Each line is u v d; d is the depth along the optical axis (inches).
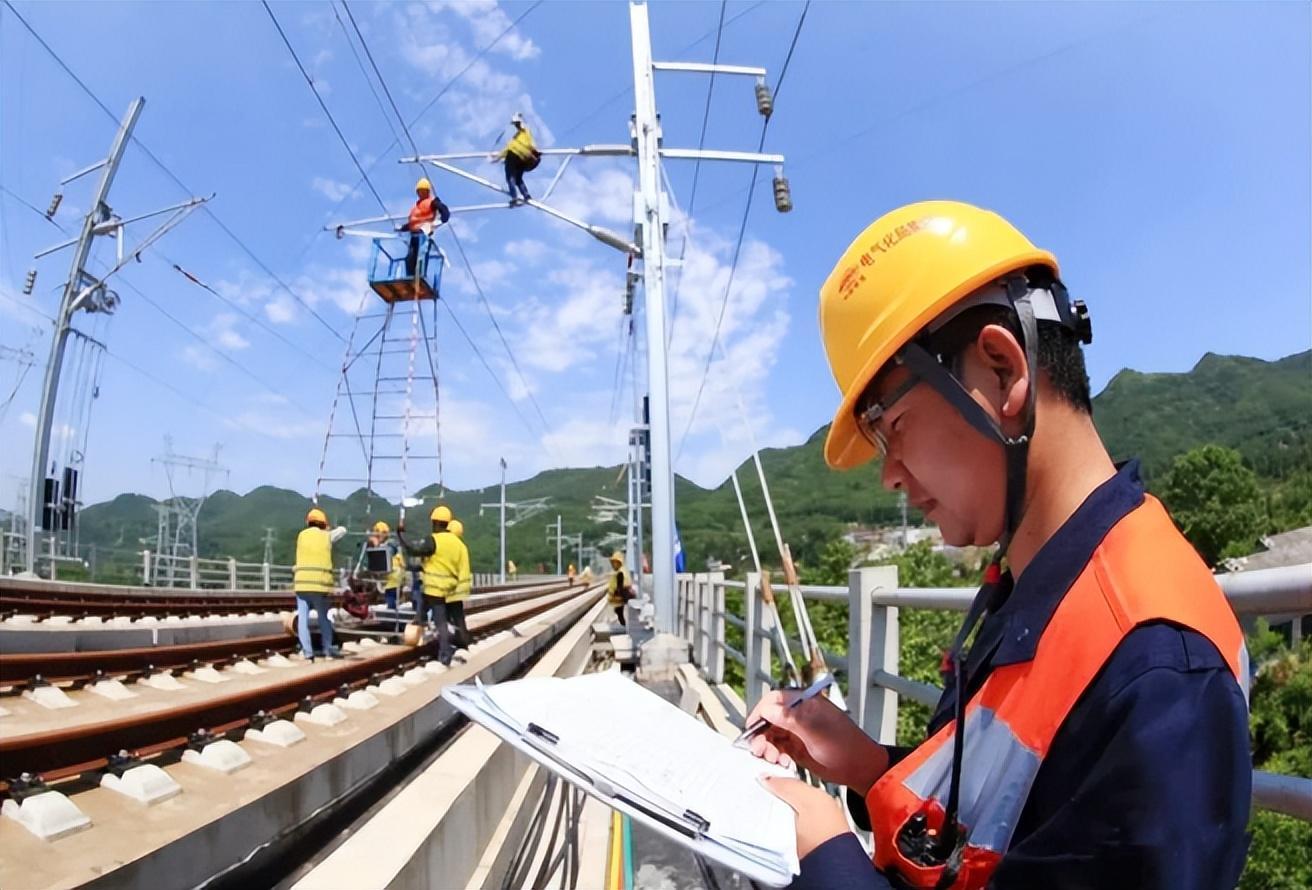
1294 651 76.4
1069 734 41.4
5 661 304.0
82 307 853.2
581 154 591.2
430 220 727.1
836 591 173.8
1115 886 36.9
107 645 456.8
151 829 141.1
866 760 70.9
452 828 150.3
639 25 566.3
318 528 487.5
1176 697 37.9
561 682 71.7
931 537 1158.3
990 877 41.3
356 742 191.9
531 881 192.4
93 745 180.4
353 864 119.8
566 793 225.5
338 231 736.3
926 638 644.1
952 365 49.3
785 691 75.3
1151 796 36.5
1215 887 36.2
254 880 140.8
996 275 47.9
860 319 53.4
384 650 512.7
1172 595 40.8
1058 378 47.9
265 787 149.6
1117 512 45.0
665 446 538.0
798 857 51.0
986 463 48.9
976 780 46.1
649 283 549.6
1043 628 44.1
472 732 217.6
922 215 52.5
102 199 861.8
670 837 48.9
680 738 64.9
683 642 501.4
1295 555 259.0
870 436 55.5
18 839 130.6
